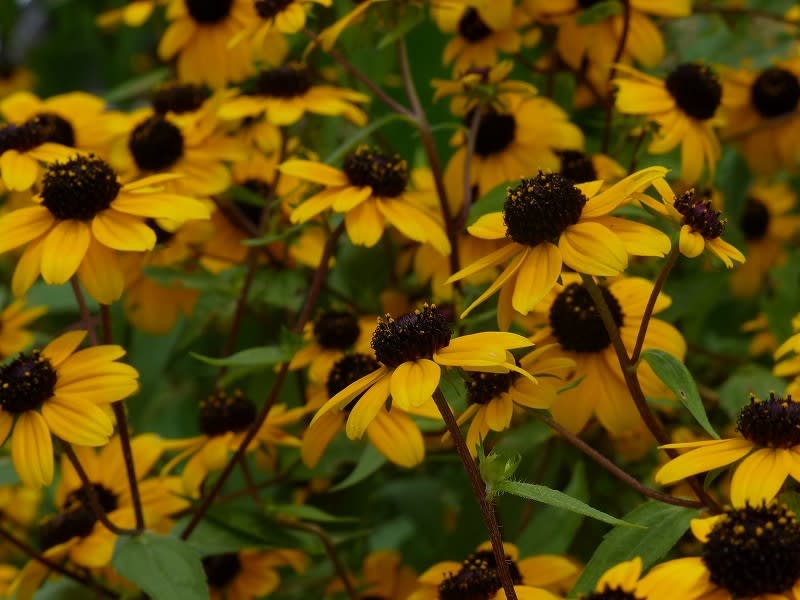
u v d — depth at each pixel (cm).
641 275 68
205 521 64
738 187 79
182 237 69
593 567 56
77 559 62
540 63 75
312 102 69
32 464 58
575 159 69
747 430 55
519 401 58
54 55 119
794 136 75
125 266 70
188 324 74
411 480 74
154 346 77
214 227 71
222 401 65
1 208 79
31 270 59
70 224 59
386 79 76
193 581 59
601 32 70
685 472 55
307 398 69
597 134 76
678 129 67
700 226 56
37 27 135
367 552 74
